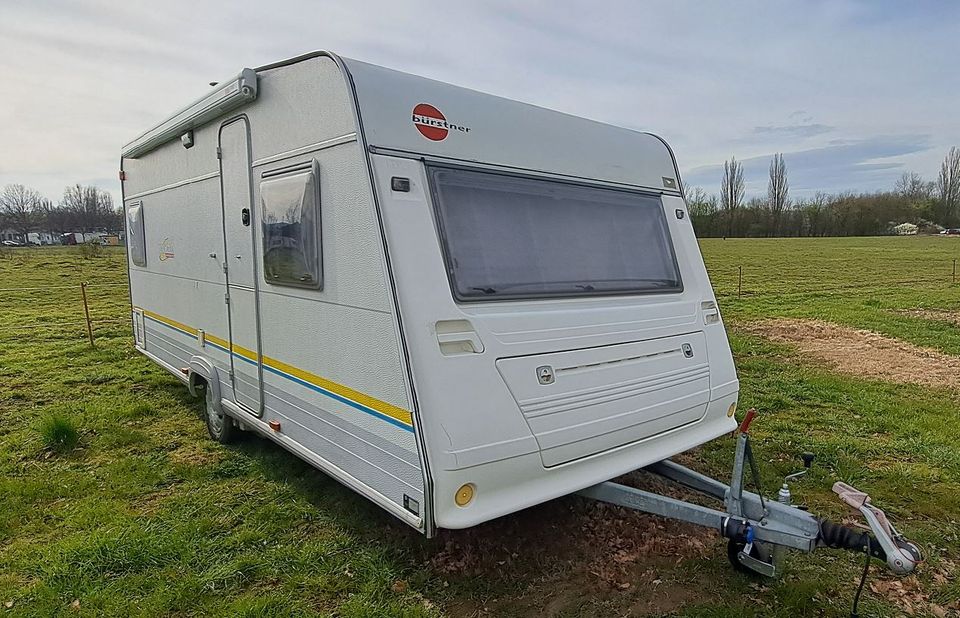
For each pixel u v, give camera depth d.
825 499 4.14
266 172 3.58
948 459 4.74
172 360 5.60
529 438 2.79
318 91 3.04
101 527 3.59
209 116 4.16
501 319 2.85
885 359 8.35
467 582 3.06
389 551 3.31
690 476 3.42
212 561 3.25
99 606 2.88
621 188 3.78
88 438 5.08
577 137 3.62
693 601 2.96
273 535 3.50
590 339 3.12
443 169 2.94
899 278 21.73
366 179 2.73
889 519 3.85
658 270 3.83
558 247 3.31
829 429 5.54
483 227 3.02
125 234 6.68
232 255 4.11
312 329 3.27
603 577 3.13
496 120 3.22
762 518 2.91
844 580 3.15
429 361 2.61
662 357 3.47
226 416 4.67
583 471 3.04
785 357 8.55
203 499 3.96
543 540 3.45
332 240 3.02
